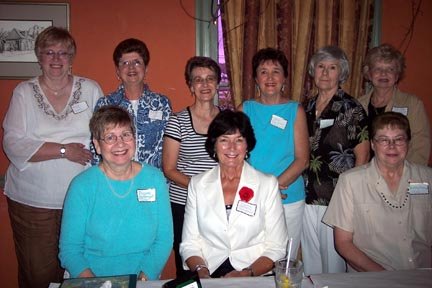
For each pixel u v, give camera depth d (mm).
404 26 3227
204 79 2494
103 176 1895
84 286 1451
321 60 2596
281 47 3131
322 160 2576
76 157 2600
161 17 3113
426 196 2014
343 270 2627
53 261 2789
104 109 1855
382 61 2686
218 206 1989
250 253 1999
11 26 3023
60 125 2615
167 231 1972
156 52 3148
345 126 2502
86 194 1866
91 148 2688
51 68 2523
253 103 2635
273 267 1922
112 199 1874
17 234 2768
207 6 3092
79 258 1818
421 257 2033
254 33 3092
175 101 3213
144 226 1905
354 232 2123
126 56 2590
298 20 3111
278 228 2010
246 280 1536
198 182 2059
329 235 2588
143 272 1887
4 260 3336
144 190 1912
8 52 3045
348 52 3166
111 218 1859
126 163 1854
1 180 3199
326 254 2625
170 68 3168
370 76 2791
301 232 2730
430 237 2033
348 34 3145
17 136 2570
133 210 1893
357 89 3215
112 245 1862
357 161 2510
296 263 1491
